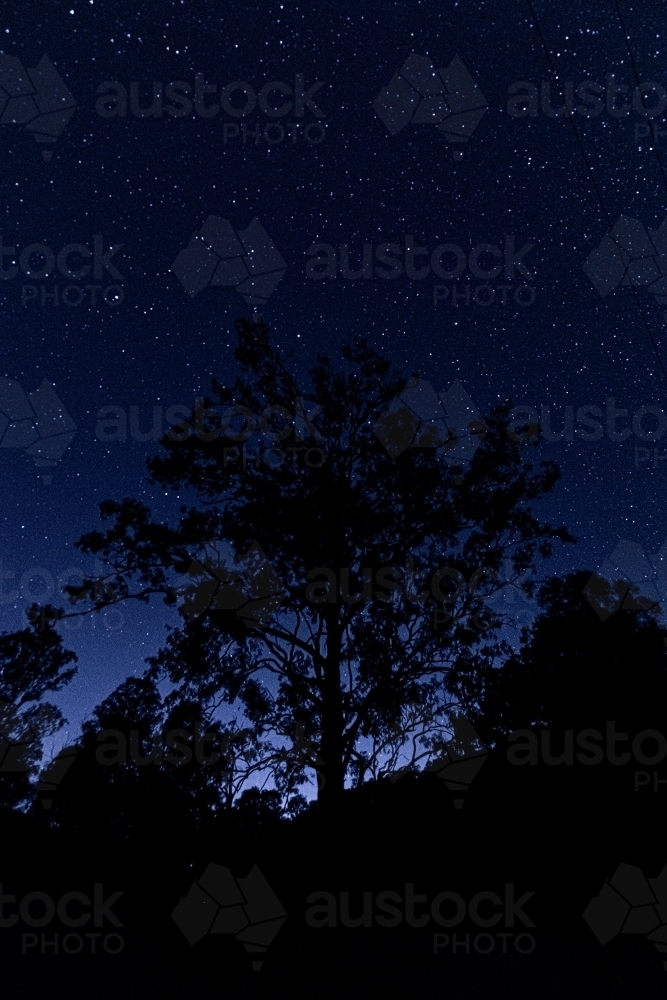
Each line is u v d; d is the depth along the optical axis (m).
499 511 11.23
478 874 8.96
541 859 9.24
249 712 10.48
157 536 10.87
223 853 8.98
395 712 10.48
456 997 6.55
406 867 9.12
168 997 6.45
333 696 10.44
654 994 6.55
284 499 11.34
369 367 12.06
